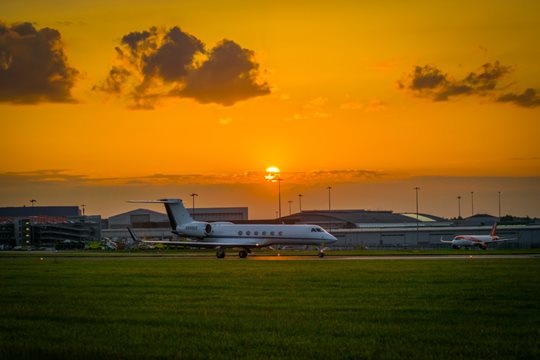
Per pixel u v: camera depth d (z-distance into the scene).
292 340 24.23
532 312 29.97
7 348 23.42
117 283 47.19
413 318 28.66
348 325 27.06
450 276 49.66
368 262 71.62
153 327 27.20
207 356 22.06
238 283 45.91
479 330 25.70
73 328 27.11
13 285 46.50
